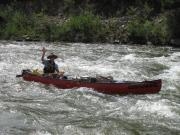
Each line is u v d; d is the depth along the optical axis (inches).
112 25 2677.2
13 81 1300.4
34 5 2955.2
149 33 2559.1
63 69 1520.7
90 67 1581.0
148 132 836.6
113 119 916.0
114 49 2202.3
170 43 2522.1
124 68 1574.8
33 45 2310.5
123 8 2824.8
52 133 819.4
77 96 1135.6
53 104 1044.5
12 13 2876.5
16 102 1046.4
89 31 2628.0
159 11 2748.5
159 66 1640.0
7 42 2463.1
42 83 1268.5
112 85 1178.6
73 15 2859.3
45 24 2741.1
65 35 2637.8
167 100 1097.4
